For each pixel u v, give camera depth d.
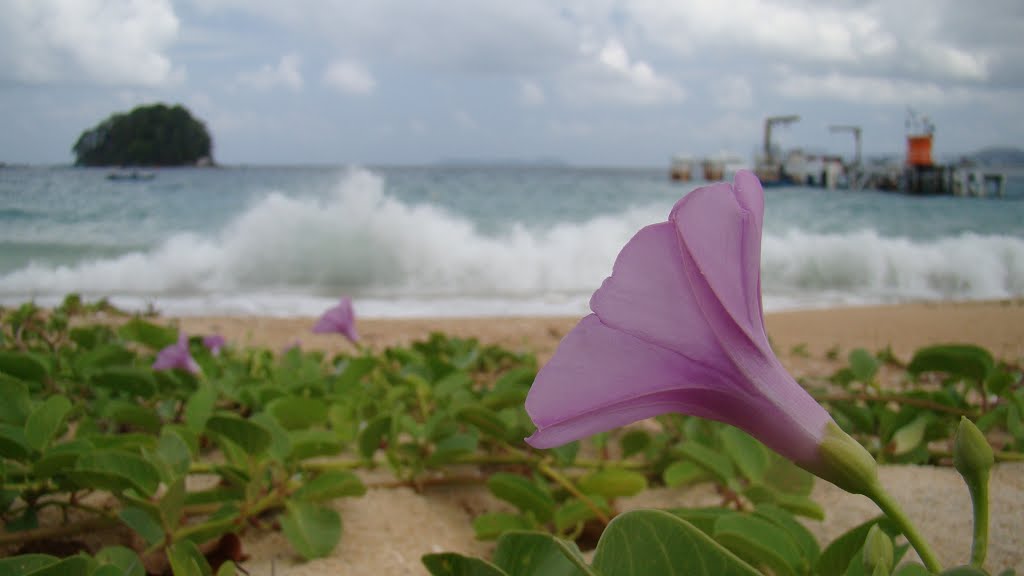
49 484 0.33
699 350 0.14
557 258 2.10
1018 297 1.94
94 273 1.81
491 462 0.43
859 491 0.14
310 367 0.55
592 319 0.14
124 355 0.52
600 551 0.15
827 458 0.14
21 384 0.34
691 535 0.14
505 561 0.18
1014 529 0.30
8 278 1.76
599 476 0.38
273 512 0.37
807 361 0.94
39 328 0.70
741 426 0.15
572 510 0.34
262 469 0.33
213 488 0.36
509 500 0.35
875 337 1.18
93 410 0.47
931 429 0.43
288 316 1.38
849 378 0.58
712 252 0.14
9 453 0.31
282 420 0.43
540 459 0.42
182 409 0.51
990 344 1.11
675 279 0.14
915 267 2.16
